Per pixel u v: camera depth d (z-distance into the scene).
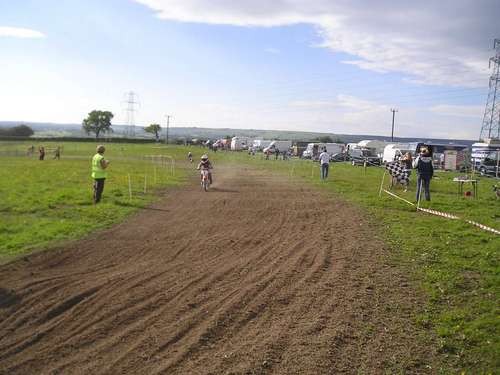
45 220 13.55
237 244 11.08
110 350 5.68
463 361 5.66
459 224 13.73
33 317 6.64
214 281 8.22
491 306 7.27
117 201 17.59
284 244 11.07
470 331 6.35
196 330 6.22
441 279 8.44
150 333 6.12
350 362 5.54
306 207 17.25
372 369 5.41
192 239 11.58
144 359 5.47
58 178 26.83
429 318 6.79
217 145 100.31
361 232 12.52
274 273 8.70
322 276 8.57
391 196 21.09
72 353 5.62
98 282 8.11
